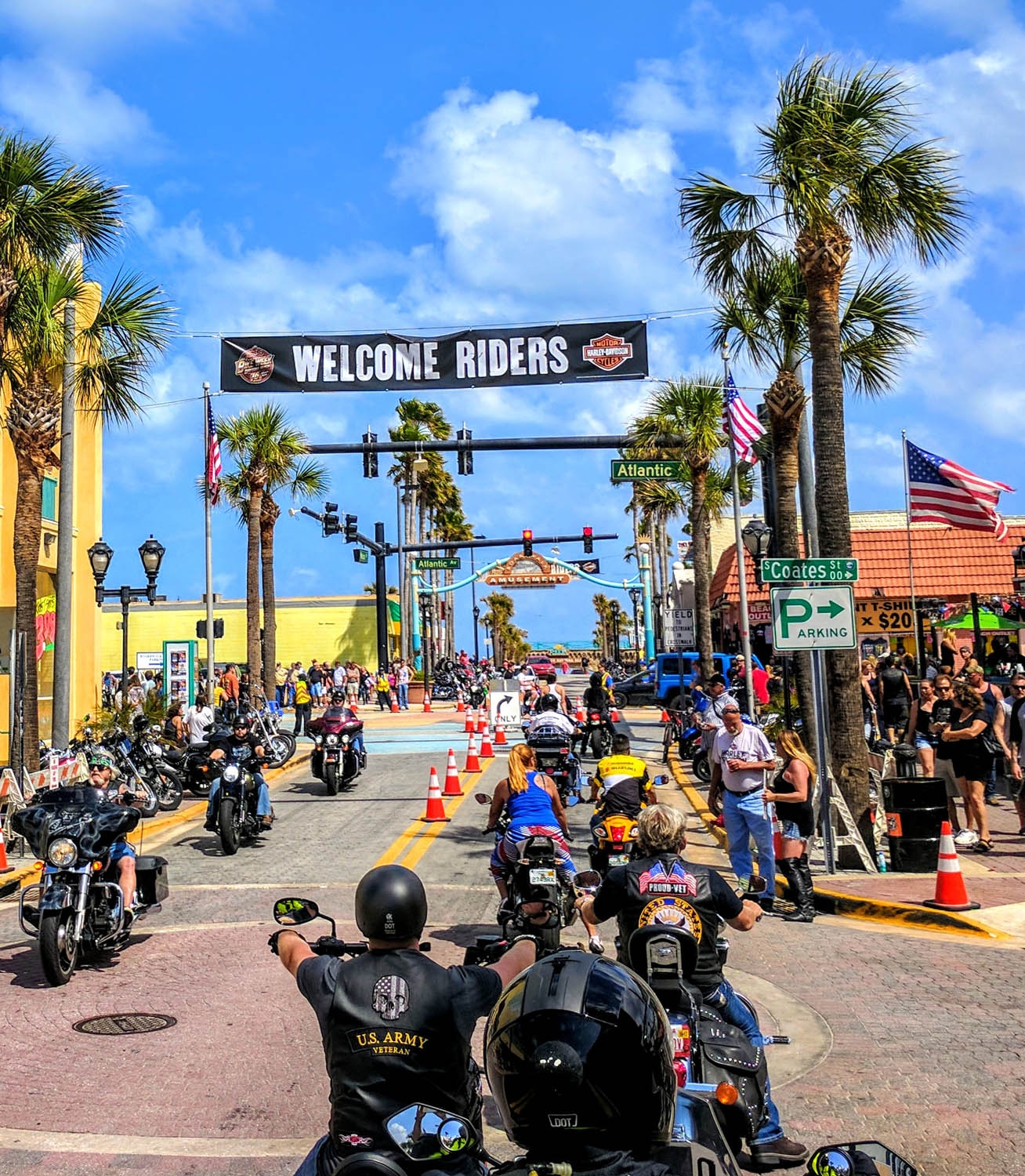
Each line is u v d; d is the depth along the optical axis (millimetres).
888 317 19594
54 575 30172
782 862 12000
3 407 26438
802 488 18797
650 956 5008
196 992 9484
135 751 20688
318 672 52094
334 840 17594
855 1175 3217
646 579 76188
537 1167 3004
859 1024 8219
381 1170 3312
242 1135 6355
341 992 3664
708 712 22344
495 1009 3434
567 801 16125
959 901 11539
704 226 17453
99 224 18906
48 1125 6535
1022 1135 6129
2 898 13938
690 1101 3801
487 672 80812
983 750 14500
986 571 36031
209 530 29078
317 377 19781
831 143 14734
